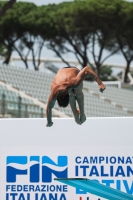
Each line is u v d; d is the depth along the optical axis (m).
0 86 60.81
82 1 106.12
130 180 22.48
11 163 23.09
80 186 22.69
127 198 22.44
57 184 22.84
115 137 22.62
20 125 23.11
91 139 22.73
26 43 116.50
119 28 107.31
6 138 23.17
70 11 106.62
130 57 113.75
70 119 22.83
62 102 20.14
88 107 73.12
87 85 78.62
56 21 109.81
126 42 110.44
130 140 22.55
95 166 22.67
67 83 20.11
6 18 114.12
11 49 116.00
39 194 22.94
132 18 106.44
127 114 81.31
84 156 22.73
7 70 64.69
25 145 23.08
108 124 22.66
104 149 22.67
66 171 22.83
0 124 23.20
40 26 114.31
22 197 23.02
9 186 23.08
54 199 22.86
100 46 113.00
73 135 22.81
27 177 23.02
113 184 22.56
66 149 22.86
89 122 22.77
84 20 106.81
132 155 22.52
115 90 81.88
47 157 22.94
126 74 115.12
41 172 22.95
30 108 61.16
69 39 111.69
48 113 20.84
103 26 107.31
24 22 114.38
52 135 22.94
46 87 69.50
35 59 124.56
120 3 105.38
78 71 20.69
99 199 22.59
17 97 60.34
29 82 66.88
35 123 23.03
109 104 78.31
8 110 58.09
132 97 85.44
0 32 114.75
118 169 22.56
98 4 104.88
